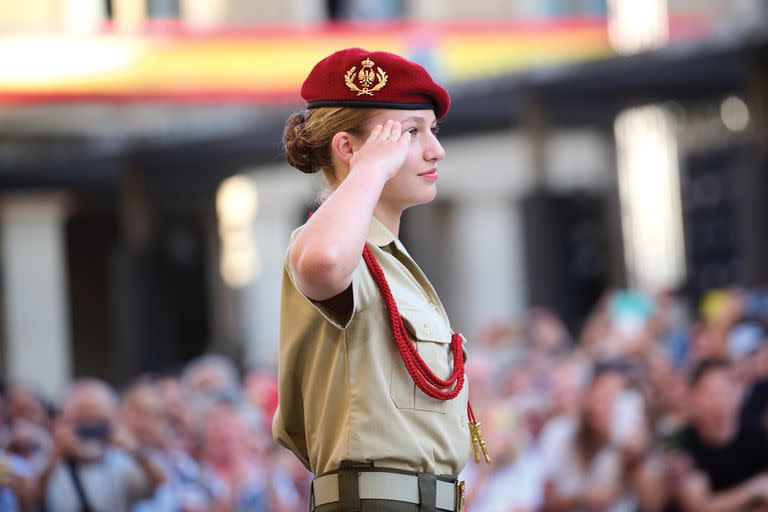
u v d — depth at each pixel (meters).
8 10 32.41
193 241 40.53
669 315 21.48
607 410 14.35
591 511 14.20
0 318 41.69
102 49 31.45
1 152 33.84
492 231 40.38
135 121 33.75
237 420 15.62
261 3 35.50
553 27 31.42
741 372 14.49
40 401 17.92
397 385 5.67
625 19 31.05
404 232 40.94
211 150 33.50
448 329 5.94
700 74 27.03
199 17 34.91
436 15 36.12
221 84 31.77
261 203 40.97
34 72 31.09
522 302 40.28
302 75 31.94
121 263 34.22
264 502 15.38
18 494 13.12
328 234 5.27
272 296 41.28
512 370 18.66
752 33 24.39
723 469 13.67
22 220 41.31
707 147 32.47
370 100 5.81
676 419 14.51
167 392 17.69
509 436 14.66
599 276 38.16
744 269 25.39
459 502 5.82
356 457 5.60
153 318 34.41
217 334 40.75
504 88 28.12
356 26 31.64
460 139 32.78
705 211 33.06
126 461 13.98
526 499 14.41
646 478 14.02
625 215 32.34
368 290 5.63
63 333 42.03
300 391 5.88
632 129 31.91
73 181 35.88
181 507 14.80
